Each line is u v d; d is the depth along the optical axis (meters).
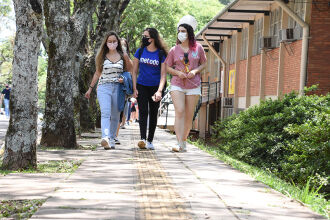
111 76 16.50
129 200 7.80
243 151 21.83
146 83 16.38
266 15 39.88
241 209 7.36
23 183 9.30
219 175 10.98
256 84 43.50
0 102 66.44
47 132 17.81
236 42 51.12
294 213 7.21
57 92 17.83
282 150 20.80
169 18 70.62
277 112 24.55
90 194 8.20
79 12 18.19
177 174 10.87
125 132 28.69
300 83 29.19
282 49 35.12
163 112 59.00
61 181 9.58
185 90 15.92
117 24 36.59
